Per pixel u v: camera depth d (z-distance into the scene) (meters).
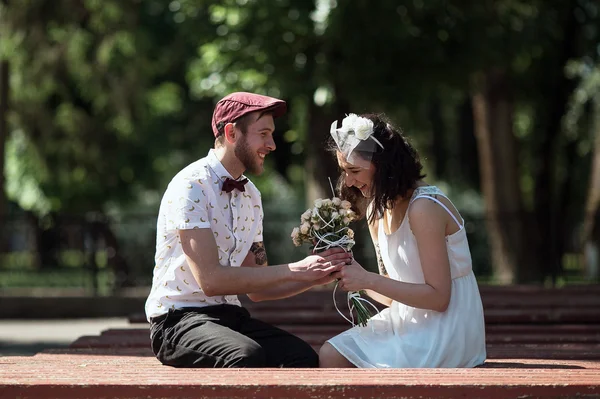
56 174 17.88
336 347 3.91
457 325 3.83
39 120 17.41
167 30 18.67
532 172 20.17
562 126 19.08
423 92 11.81
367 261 13.20
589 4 17.38
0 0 15.49
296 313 6.24
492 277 14.59
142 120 17.89
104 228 13.80
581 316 6.00
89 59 16.14
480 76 14.91
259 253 4.27
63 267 14.30
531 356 4.33
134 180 20.30
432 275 3.74
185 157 22.48
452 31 11.75
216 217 3.94
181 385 3.09
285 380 3.14
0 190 15.99
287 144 22.78
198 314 3.96
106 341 5.05
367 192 3.95
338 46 11.46
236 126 3.98
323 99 11.39
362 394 3.08
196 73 13.06
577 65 18.00
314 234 3.88
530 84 17.58
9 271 14.32
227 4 11.60
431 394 3.06
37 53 15.77
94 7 15.27
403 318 3.94
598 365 3.86
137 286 13.91
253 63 11.56
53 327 11.81
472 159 21.84
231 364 3.72
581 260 16.30
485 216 14.56
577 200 22.33
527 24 12.98
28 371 3.49
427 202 3.76
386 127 3.88
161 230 3.99
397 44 11.36
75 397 3.10
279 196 22.72
